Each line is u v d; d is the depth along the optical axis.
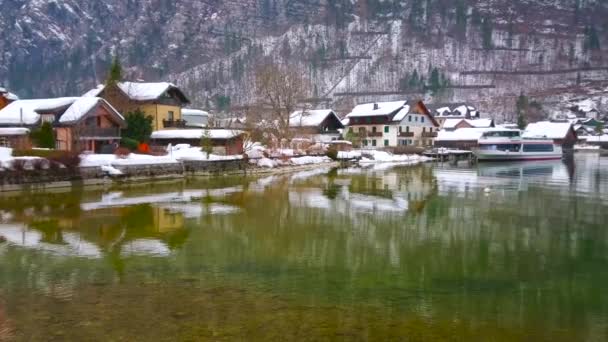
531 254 19.30
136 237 21.45
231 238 21.42
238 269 16.77
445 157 85.38
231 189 39.09
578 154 111.50
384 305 13.61
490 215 28.06
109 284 14.99
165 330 11.64
